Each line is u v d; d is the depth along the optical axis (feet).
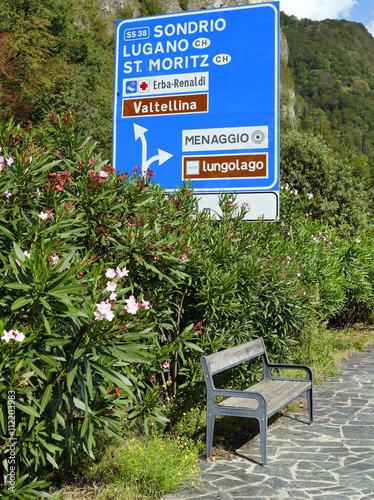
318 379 25.72
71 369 9.47
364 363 31.37
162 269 14.44
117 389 11.33
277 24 24.80
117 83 26.91
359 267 41.60
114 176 14.55
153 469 12.38
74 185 13.56
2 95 104.01
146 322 12.80
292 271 21.18
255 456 15.11
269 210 24.38
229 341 18.39
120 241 13.92
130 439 14.19
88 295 10.41
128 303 9.89
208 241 18.42
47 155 13.42
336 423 18.70
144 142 26.35
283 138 63.52
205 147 25.46
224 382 19.77
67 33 150.00
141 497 11.80
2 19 118.32
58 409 9.88
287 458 14.92
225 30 25.41
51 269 9.11
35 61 116.88
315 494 12.28
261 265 18.26
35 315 9.33
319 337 30.45
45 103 120.67
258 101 24.88
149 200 14.65
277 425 18.45
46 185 12.34
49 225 11.50
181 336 14.96
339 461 14.69
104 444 13.58
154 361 14.23
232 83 25.22
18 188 11.26
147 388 14.17
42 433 9.86
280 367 19.35
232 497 12.08
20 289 8.99
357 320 48.32
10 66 110.83
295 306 21.11
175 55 26.08
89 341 9.52
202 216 19.47
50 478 12.25
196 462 14.39
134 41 26.73
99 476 12.37
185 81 25.88
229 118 25.18
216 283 16.94
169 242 14.06
